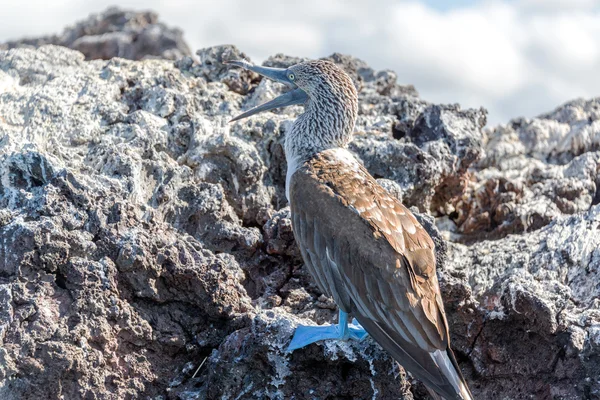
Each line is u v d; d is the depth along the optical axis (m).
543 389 12.61
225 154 15.24
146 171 14.29
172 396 12.24
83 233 12.34
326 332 11.78
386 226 11.48
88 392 11.48
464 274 13.18
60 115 15.50
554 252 14.54
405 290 11.07
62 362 11.23
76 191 12.62
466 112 17.97
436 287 11.41
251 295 14.12
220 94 17.09
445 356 11.04
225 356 11.99
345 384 11.95
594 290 13.96
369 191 11.98
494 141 19.64
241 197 15.20
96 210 12.55
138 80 16.81
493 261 14.74
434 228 13.41
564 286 13.55
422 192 16.33
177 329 12.50
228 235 14.15
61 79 16.77
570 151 19.64
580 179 17.73
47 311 11.61
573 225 15.09
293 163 13.05
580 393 12.34
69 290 11.92
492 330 12.87
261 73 13.76
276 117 16.42
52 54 18.25
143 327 12.20
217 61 18.19
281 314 12.47
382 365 11.88
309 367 11.95
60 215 12.34
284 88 17.45
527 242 15.10
